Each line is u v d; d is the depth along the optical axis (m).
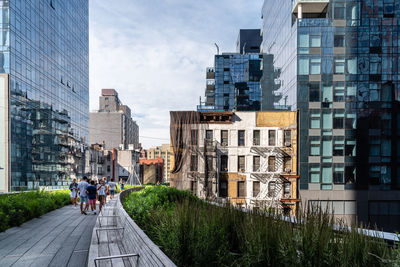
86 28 83.56
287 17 41.16
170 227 5.34
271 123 36.25
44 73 54.06
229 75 83.56
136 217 8.66
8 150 40.72
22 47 45.88
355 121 35.09
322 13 39.75
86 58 82.81
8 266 5.53
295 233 4.47
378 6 36.00
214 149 35.75
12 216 9.90
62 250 6.77
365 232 4.15
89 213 13.77
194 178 35.16
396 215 34.06
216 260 4.43
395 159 34.50
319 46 35.91
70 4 70.19
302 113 35.47
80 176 72.88
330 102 35.38
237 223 5.78
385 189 34.22
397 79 35.34
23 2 46.59
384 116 35.03
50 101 56.41
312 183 34.56
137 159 108.25
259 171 35.62
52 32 58.62
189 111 36.53
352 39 35.84
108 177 93.62
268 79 54.94
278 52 46.84
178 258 4.66
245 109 79.88
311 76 35.75
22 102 45.16
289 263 3.95
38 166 49.81
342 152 34.84
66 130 64.75
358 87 35.41
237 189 35.66
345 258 3.65
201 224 5.08
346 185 34.44
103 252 5.36
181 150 36.09
